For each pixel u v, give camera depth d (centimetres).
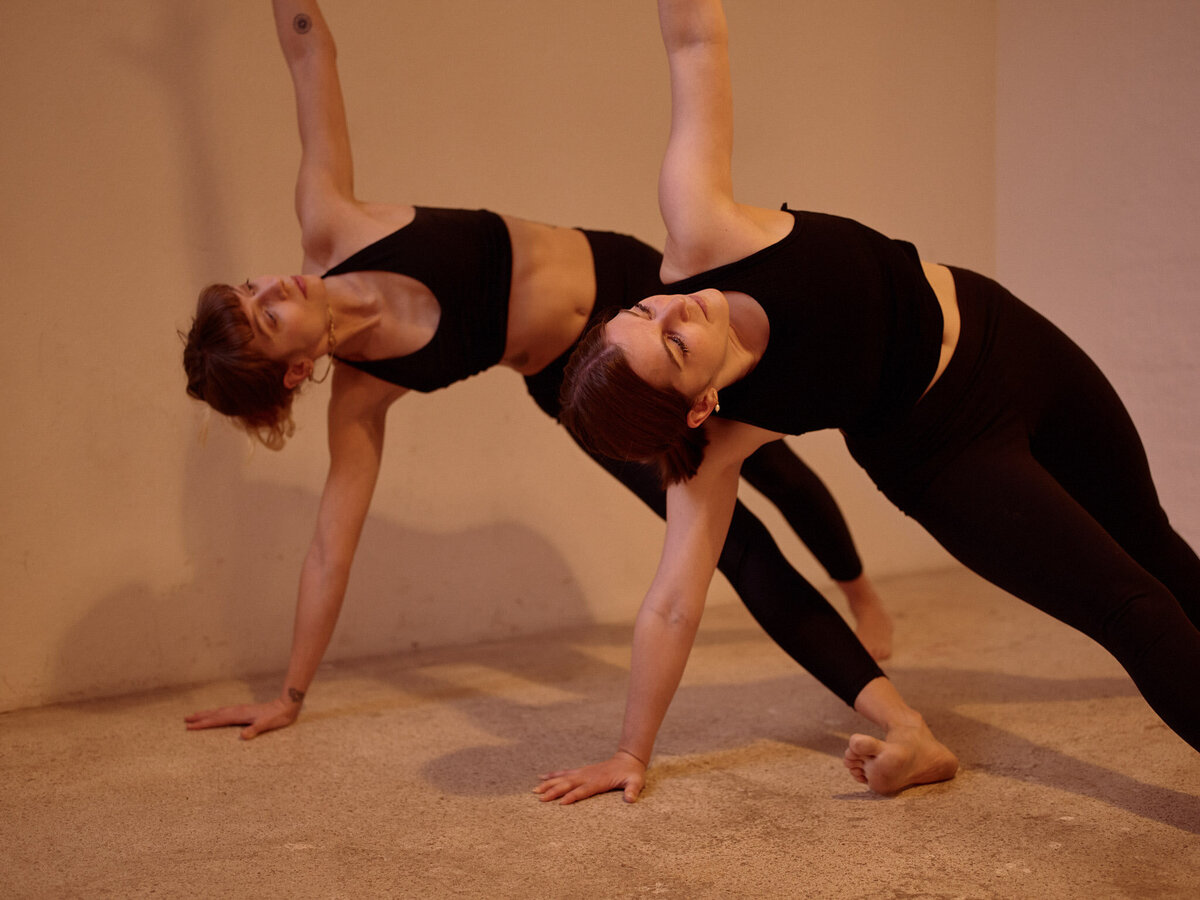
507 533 351
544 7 345
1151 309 345
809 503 273
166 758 232
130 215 295
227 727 253
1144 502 201
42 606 289
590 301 239
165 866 173
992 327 189
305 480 321
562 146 351
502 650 331
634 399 155
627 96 361
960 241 409
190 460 306
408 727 248
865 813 183
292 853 177
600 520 365
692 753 221
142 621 302
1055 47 378
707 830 179
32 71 281
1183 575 204
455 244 223
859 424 186
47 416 288
